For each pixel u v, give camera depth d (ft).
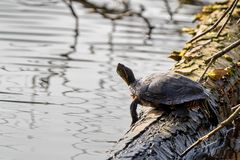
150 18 72.13
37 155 35.22
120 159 30.89
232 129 40.37
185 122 34.60
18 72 51.93
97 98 46.55
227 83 41.04
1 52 56.95
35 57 56.18
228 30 47.73
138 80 36.94
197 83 35.88
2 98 45.34
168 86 35.06
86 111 43.60
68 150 36.29
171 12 72.49
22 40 60.95
